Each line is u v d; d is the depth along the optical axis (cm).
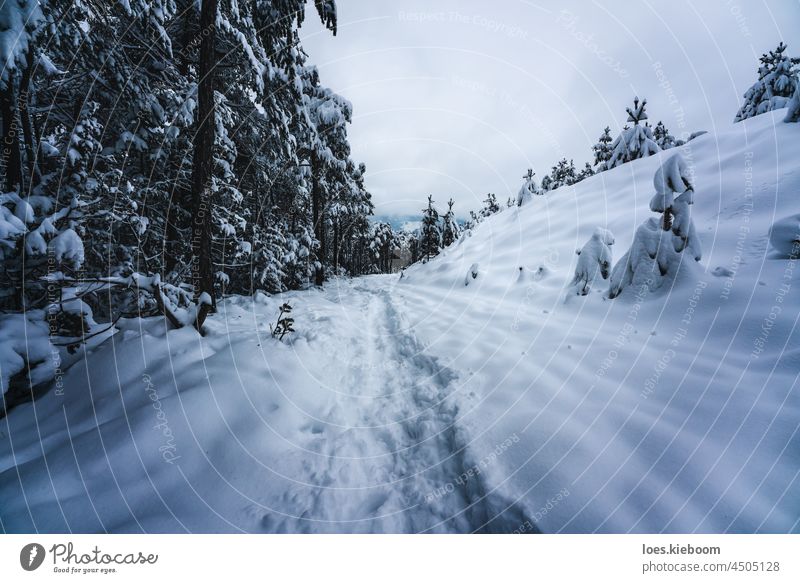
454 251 1582
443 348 550
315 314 786
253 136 855
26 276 432
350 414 393
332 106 1390
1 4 374
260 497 261
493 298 816
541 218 1239
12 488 251
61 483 257
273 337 516
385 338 671
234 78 732
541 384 370
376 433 358
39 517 232
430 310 850
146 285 462
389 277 2511
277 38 633
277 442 316
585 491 224
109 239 622
